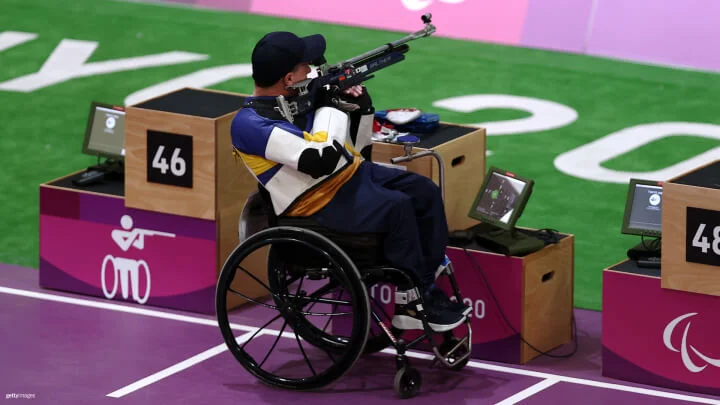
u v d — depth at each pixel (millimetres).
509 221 22328
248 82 40594
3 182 32375
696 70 41188
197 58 43156
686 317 20938
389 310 23203
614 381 21641
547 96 39219
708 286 20562
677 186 20453
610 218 30000
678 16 41750
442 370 22141
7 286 26000
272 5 47875
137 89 40062
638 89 39688
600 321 24641
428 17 21859
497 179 22734
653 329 21250
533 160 33906
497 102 38688
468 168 23781
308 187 20422
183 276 24656
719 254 20328
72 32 45969
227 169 24031
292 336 23688
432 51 43344
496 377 21828
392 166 22828
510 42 43875
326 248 20141
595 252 28016
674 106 38250
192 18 47500
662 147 34969
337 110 20641
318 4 47156
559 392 21141
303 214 20688
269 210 21188
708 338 20812
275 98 20641
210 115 23703
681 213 20531
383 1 46062
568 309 23484
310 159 19891
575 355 22922
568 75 41031
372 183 20641
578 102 38656
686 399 20828
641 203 22312
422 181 20984
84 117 37500
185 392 21125
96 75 41438
